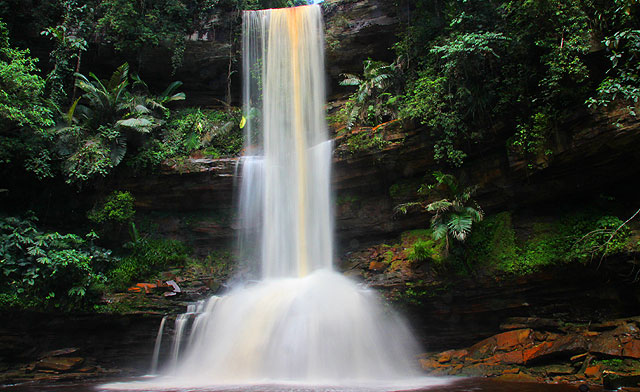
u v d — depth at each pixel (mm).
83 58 18578
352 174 15586
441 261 12586
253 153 18219
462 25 14047
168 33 18375
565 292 11867
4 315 12695
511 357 10797
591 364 9789
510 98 12898
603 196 12352
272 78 18609
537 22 12328
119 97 17188
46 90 17312
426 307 12789
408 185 15070
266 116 18281
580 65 11375
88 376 12414
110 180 16312
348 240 16031
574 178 12492
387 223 15391
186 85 20312
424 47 15766
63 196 16547
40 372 12328
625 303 11219
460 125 13422
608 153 11648
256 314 12695
